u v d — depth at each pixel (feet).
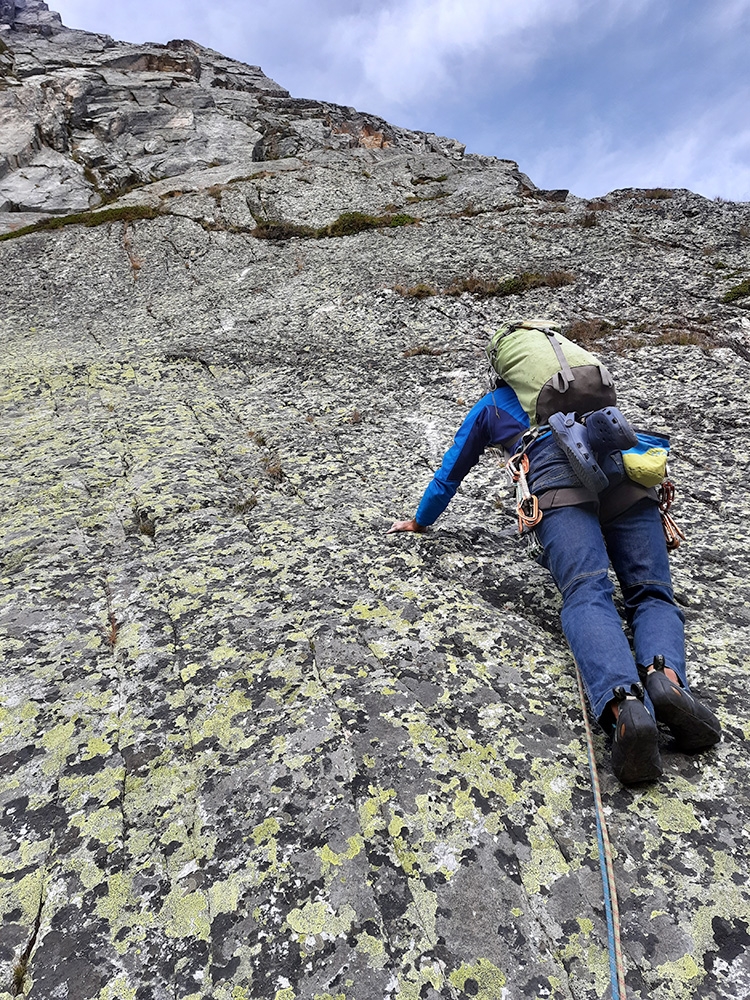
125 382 24.36
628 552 9.19
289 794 7.63
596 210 44.65
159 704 9.07
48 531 13.78
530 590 11.65
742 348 23.85
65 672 9.69
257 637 10.29
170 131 90.74
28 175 77.51
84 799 7.73
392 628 10.44
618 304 29.63
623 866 6.87
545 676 9.50
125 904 6.63
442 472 11.57
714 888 6.59
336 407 21.61
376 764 8.00
